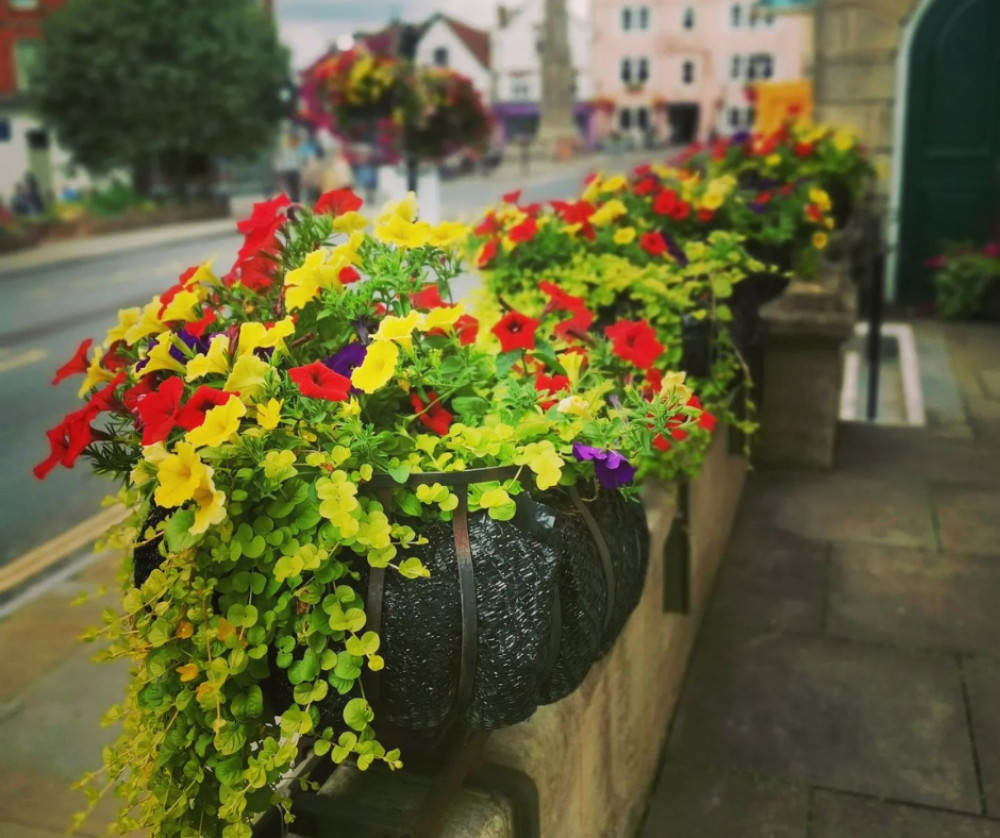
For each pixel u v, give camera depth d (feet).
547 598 4.86
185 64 100.48
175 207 95.91
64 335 38.45
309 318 5.88
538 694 5.26
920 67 32.12
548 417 5.36
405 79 30.07
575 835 6.91
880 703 10.98
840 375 19.06
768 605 13.16
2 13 140.46
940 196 32.81
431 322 5.62
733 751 10.28
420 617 4.74
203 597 4.50
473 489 5.03
